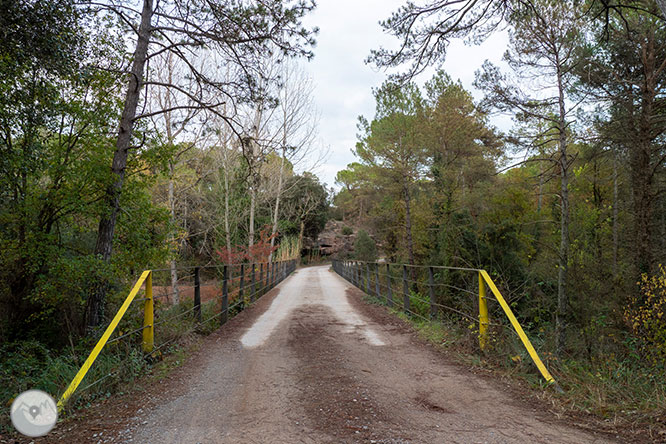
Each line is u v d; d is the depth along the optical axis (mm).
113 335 7168
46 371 4980
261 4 8609
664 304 6789
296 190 38000
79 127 9047
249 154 11031
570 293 9430
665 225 10805
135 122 9219
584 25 9250
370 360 5395
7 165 7762
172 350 5910
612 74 9984
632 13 9602
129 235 9258
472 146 21672
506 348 5133
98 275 7930
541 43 9500
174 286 14266
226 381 4559
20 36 6828
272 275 19094
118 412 3611
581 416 3395
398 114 19344
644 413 3385
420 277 18484
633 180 10531
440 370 4848
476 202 19125
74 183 8234
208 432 3139
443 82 22516
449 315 7844
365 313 9969
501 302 4926
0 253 8281
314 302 12711
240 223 25781
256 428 3201
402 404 3709
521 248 12188
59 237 9281
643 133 9594
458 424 3240
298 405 3715
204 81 9250
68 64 7758
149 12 8648
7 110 7609
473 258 11703
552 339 8148
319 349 6137
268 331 7770
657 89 9523
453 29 7438
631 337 7141
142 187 9391
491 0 7188
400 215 23891
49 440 3025
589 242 12492
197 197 19312
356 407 3625
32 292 8352
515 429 3133
